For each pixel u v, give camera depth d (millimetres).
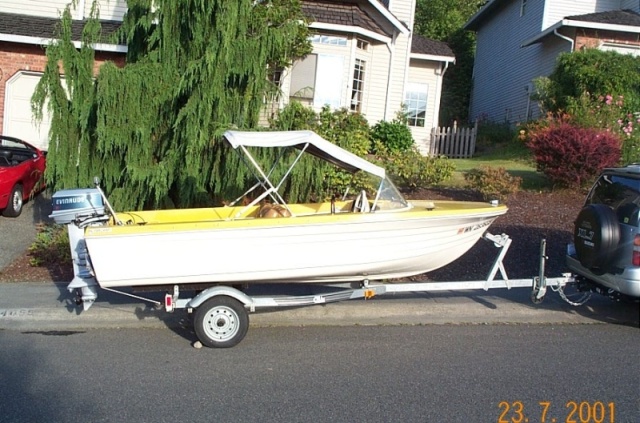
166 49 9469
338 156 6754
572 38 20141
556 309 8062
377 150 15180
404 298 8305
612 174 7680
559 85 18625
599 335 7176
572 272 7930
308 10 17203
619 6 22641
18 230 11258
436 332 7203
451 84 35875
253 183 9586
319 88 17344
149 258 6137
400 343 6742
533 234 10617
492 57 28969
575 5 22656
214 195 9727
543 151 13039
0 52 15562
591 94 17656
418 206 7516
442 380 5625
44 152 14531
